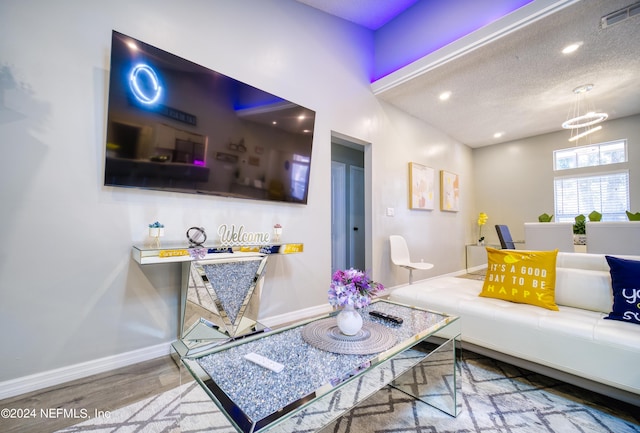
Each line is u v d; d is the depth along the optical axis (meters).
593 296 1.87
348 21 3.74
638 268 1.67
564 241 2.90
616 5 2.44
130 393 1.63
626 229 2.51
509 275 2.09
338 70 3.55
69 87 1.80
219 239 2.42
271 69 2.85
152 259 1.83
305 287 3.10
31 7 1.69
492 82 3.69
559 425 1.36
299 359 1.22
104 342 1.90
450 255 5.67
